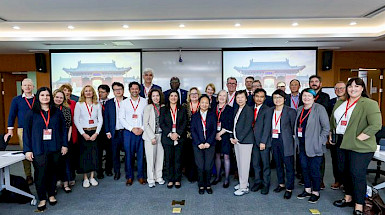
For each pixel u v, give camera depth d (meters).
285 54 6.92
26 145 3.07
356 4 4.09
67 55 7.01
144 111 3.93
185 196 3.63
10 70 7.56
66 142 3.38
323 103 3.98
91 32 5.77
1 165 2.80
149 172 3.99
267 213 3.11
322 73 7.13
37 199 3.55
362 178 2.89
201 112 3.78
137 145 4.07
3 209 3.26
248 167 3.66
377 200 3.01
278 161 3.65
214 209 3.22
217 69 7.01
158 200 3.50
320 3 4.04
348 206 3.26
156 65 7.05
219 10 4.37
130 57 7.03
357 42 6.22
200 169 3.72
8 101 7.92
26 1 3.88
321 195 3.64
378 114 2.77
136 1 3.92
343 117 3.07
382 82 7.83
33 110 3.10
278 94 3.46
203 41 5.99
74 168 4.12
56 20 4.85
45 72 7.16
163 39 5.69
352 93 2.93
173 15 4.63
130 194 3.72
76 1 3.89
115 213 3.13
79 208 3.27
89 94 3.97
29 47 6.59
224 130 3.81
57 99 3.58
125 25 5.23
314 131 3.25
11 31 5.62
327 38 5.76
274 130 3.55
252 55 6.95
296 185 4.05
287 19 4.88
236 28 5.54
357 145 2.86
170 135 3.83
